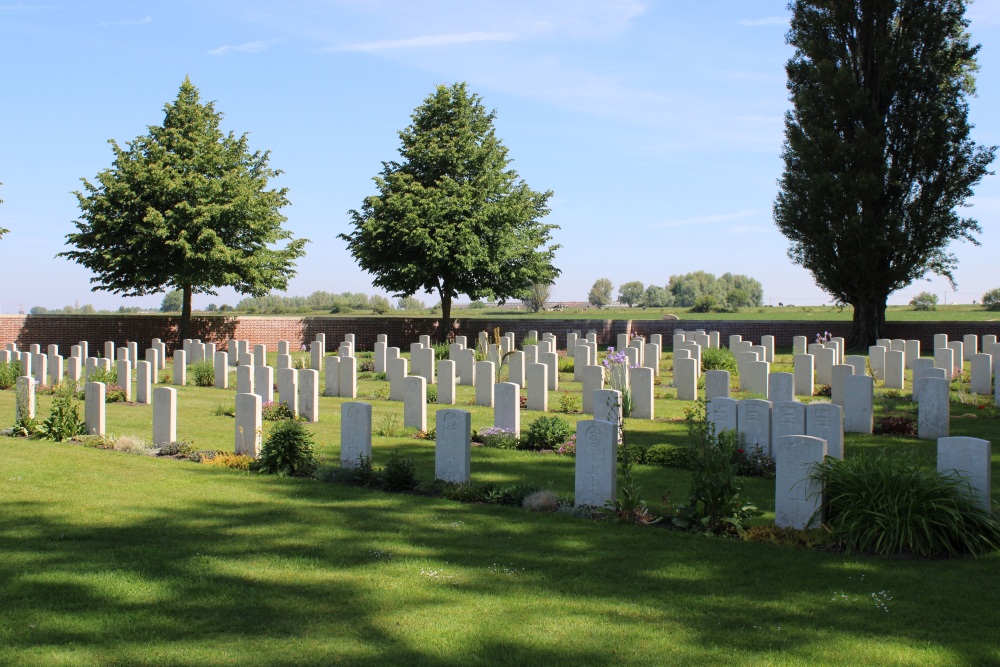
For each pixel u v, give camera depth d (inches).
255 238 1630.2
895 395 883.4
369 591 289.6
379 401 893.8
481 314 3713.1
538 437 593.9
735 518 362.9
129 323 1716.3
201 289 1667.1
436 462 477.1
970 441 354.0
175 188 1501.0
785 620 262.8
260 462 503.5
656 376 1098.1
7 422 722.8
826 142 1482.5
